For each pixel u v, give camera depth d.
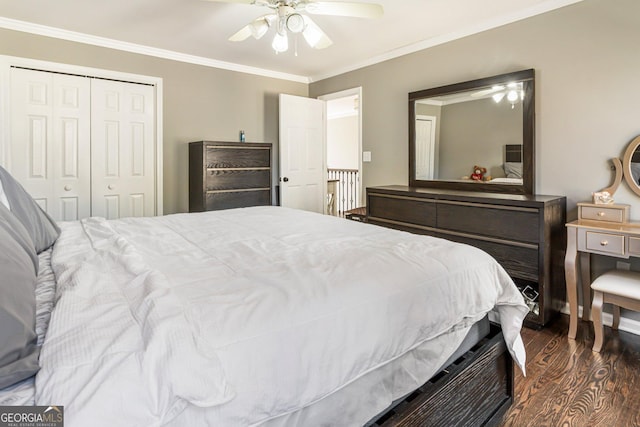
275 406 0.85
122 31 3.29
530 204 2.47
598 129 2.56
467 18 3.02
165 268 1.24
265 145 4.23
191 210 4.09
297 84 4.96
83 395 0.63
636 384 1.89
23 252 0.97
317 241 1.65
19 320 0.71
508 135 3.01
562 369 2.03
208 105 4.21
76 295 0.93
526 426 1.58
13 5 2.78
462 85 3.27
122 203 3.72
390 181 4.05
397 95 3.91
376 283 1.15
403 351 1.15
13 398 0.62
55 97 3.33
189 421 0.72
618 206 2.35
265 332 0.86
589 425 1.59
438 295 1.27
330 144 10.34
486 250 2.72
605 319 2.60
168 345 0.74
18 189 1.47
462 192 3.08
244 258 1.36
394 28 3.22
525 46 2.89
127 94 3.70
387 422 1.10
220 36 3.41
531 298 2.69
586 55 2.59
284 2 2.22
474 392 1.45
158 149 3.89
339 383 0.97
